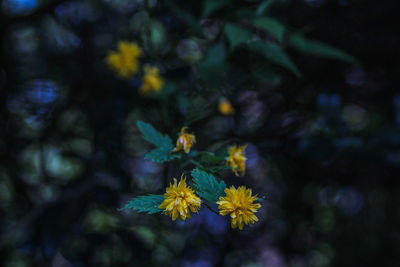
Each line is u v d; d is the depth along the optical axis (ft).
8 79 3.14
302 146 3.00
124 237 3.17
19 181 3.25
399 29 3.26
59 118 3.32
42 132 3.27
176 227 3.35
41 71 3.25
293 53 3.28
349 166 3.39
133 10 3.33
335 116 3.02
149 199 1.76
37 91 3.24
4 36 3.09
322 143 2.95
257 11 2.43
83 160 3.32
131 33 3.34
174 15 3.18
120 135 3.33
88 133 3.41
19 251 3.09
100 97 3.34
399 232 3.43
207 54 2.61
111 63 2.96
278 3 3.17
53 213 3.08
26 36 3.22
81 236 3.10
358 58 3.38
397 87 3.36
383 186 3.42
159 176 3.27
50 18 3.24
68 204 3.14
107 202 3.17
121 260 3.17
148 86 2.84
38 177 3.31
